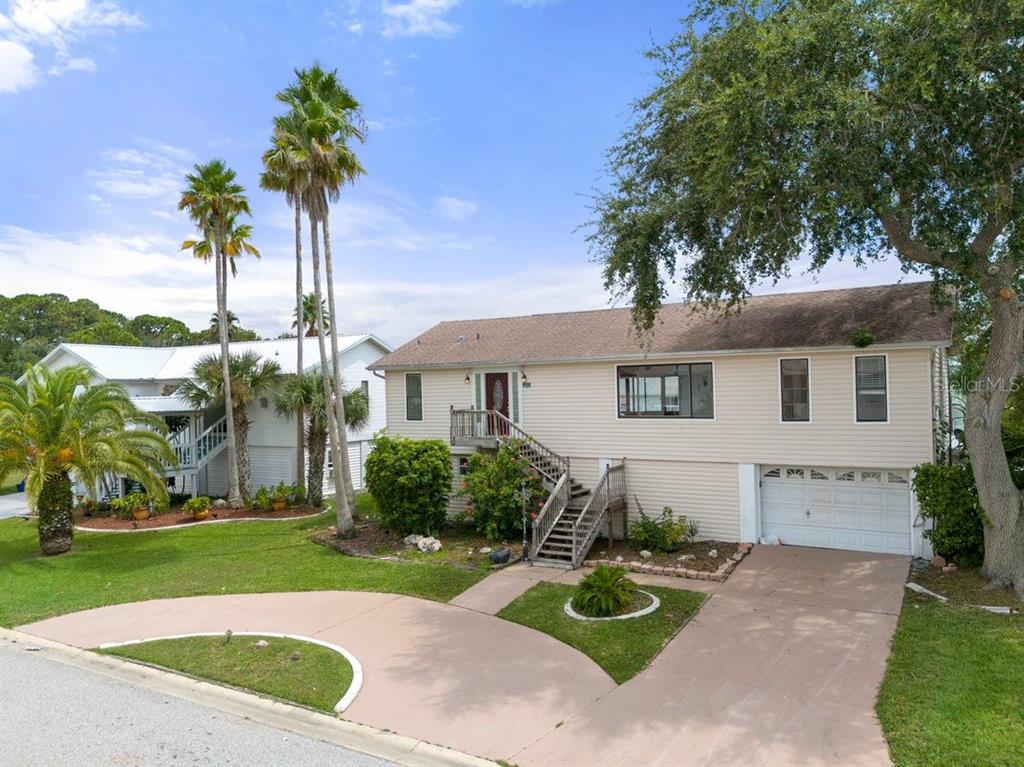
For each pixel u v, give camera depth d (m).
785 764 6.83
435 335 23.94
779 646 10.03
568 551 15.78
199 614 12.48
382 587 13.92
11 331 57.22
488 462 17.92
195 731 7.84
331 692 8.83
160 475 21.59
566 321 22.27
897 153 10.98
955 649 9.51
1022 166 11.03
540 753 7.22
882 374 14.93
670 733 7.56
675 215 13.51
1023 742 6.93
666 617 11.41
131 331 70.69
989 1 9.88
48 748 7.38
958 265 11.76
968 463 14.39
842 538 15.81
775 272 13.88
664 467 17.62
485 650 10.27
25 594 14.23
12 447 17.11
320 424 24.17
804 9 11.12
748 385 16.42
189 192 24.12
